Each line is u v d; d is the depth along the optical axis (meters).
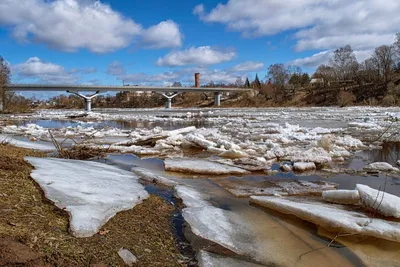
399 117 31.50
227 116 45.44
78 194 5.53
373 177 9.05
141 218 5.09
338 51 97.19
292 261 4.18
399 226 4.99
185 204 6.30
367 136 18.58
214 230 5.00
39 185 5.70
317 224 5.36
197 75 116.75
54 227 4.08
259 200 6.53
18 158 7.78
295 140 17.14
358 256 4.33
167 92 94.75
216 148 13.55
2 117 47.25
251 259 4.18
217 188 7.84
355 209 6.08
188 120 38.03
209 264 3.93
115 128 26.91
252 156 12.02
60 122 38.59
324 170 9.95
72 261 3.37
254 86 120.56
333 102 82.94
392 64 83.25
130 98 125.12
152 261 3.80
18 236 3.57
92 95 79.19
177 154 13.14
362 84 86.31
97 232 4.18
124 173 8.61
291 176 9.20
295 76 114.38
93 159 11.88
